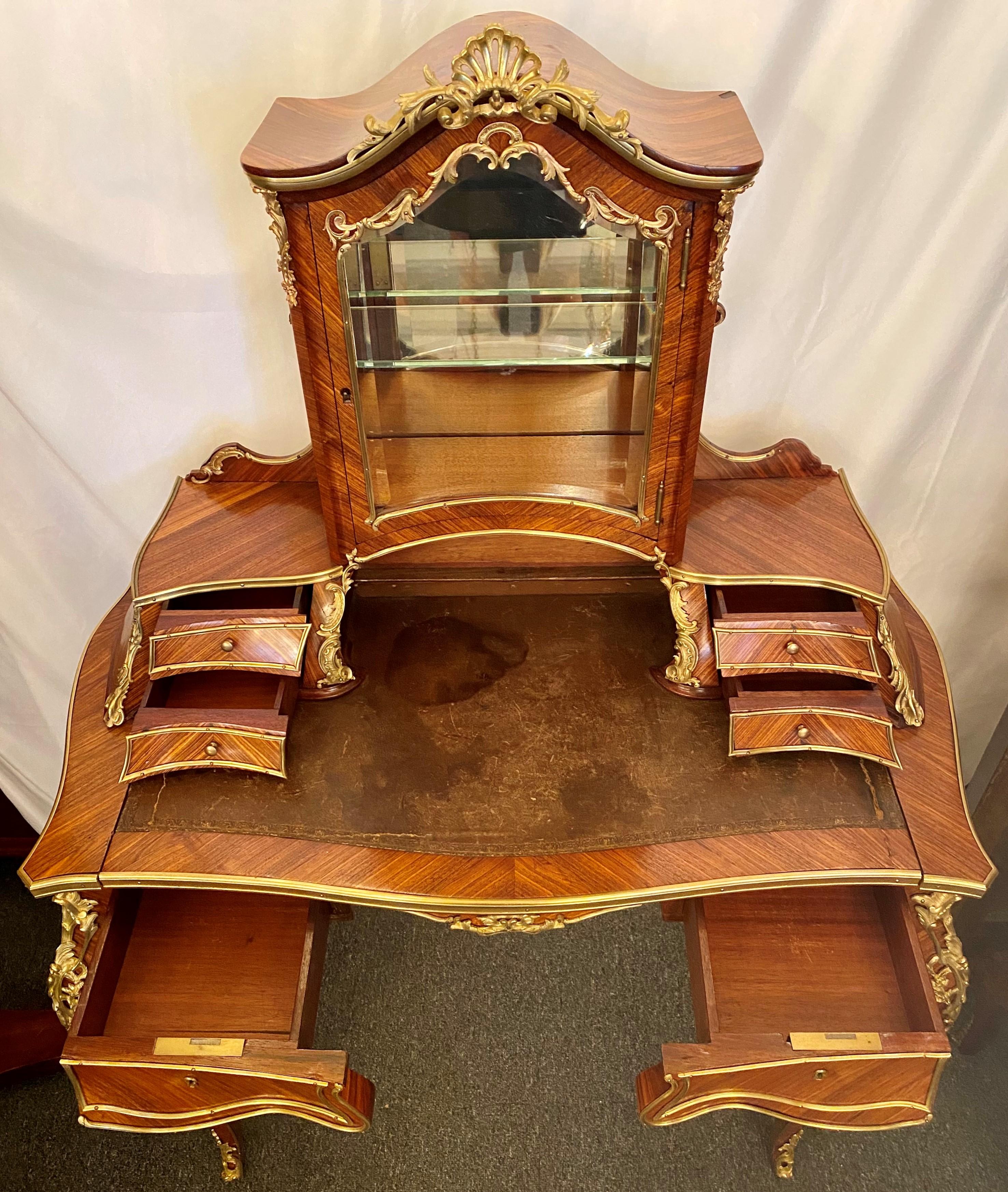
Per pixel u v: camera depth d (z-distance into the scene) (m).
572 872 1.00
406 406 1.00
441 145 0.80
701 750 1.12
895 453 1.42
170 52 1.05
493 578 1.32
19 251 1.17
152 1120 1.08
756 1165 1.45
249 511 1.21
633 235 0.87
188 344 1.28
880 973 1.17
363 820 1.05
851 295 1.26
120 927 1.18
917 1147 1.46
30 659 1.60
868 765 1.11
